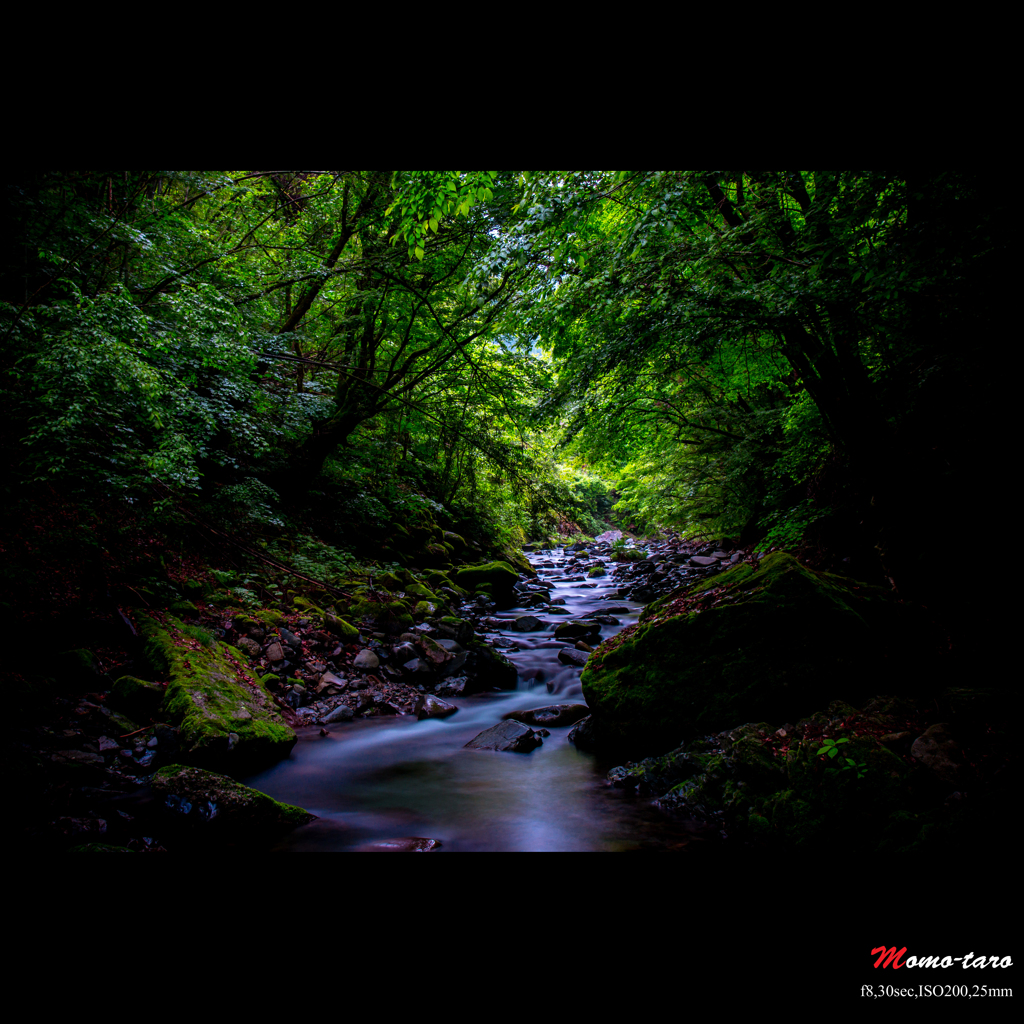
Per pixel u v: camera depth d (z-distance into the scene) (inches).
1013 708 187.0
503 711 321.1
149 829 178.5
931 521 244.7
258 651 304.8
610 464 550.6
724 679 230.4
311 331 506.9
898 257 189.2
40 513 276.7
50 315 229.6
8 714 198.7
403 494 543.8
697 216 261.4
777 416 432.5
